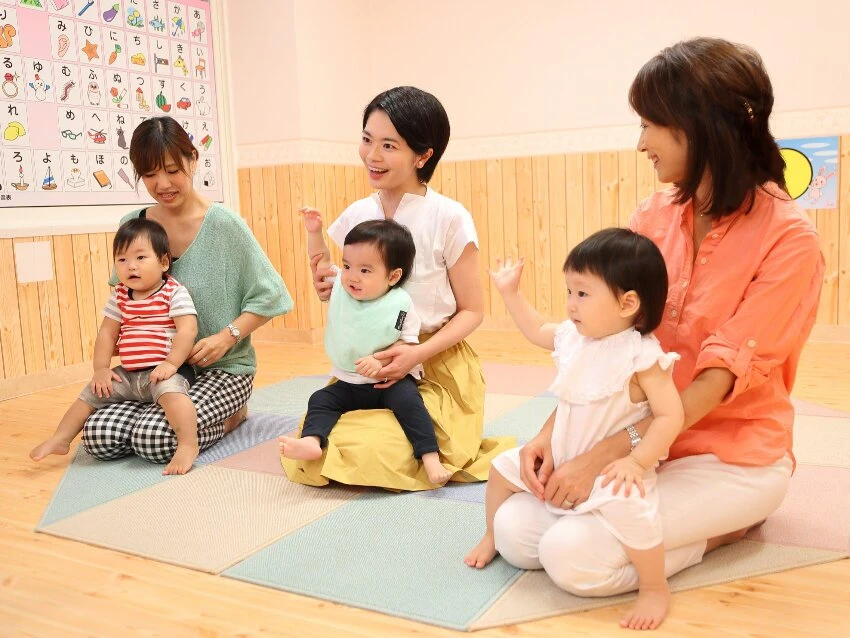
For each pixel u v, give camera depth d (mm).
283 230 4148
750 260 1342
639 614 1211
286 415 2570
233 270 2293
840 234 3623
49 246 3178
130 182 3586
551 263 4199
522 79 4133
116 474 2029
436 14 4301
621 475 1225
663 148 1335
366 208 2061
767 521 1605
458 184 4359
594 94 3986
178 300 2188
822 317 3721
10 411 2795
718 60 1271
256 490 1867
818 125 3580
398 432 1874
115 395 2178
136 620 1263
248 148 4191
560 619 1231
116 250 2174
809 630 1178
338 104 4293
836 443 2127
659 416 1271
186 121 3902
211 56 4043
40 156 3158
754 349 1302
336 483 1902
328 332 1958
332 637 1194
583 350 1330
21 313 3072
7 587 1395
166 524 1673
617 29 3898
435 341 1908
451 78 4309
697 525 1304
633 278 1262
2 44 2990
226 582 1398
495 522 1389
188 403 2088
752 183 1313
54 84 3205
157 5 3693
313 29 4086
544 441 1397
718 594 1300
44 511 1781
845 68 3510
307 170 4074
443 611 1257
